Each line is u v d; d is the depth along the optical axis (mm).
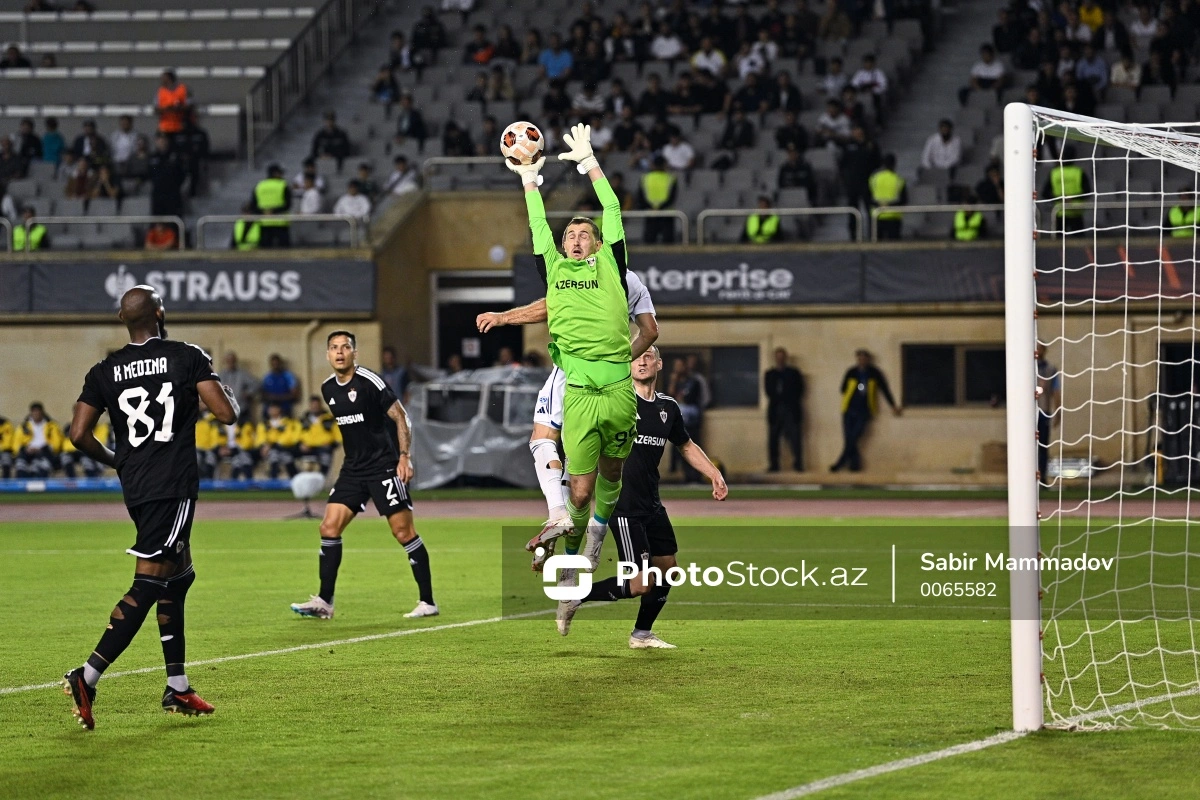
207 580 29953
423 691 17562
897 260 58062
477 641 21562
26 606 26094
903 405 58969
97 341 61781
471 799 12562
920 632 22188
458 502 51656
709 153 68188
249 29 81500
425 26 76625
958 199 62562
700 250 59406
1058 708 16359
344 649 20859
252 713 16359
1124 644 20984
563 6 79500
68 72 78938
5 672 19203
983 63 69375
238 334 61312
